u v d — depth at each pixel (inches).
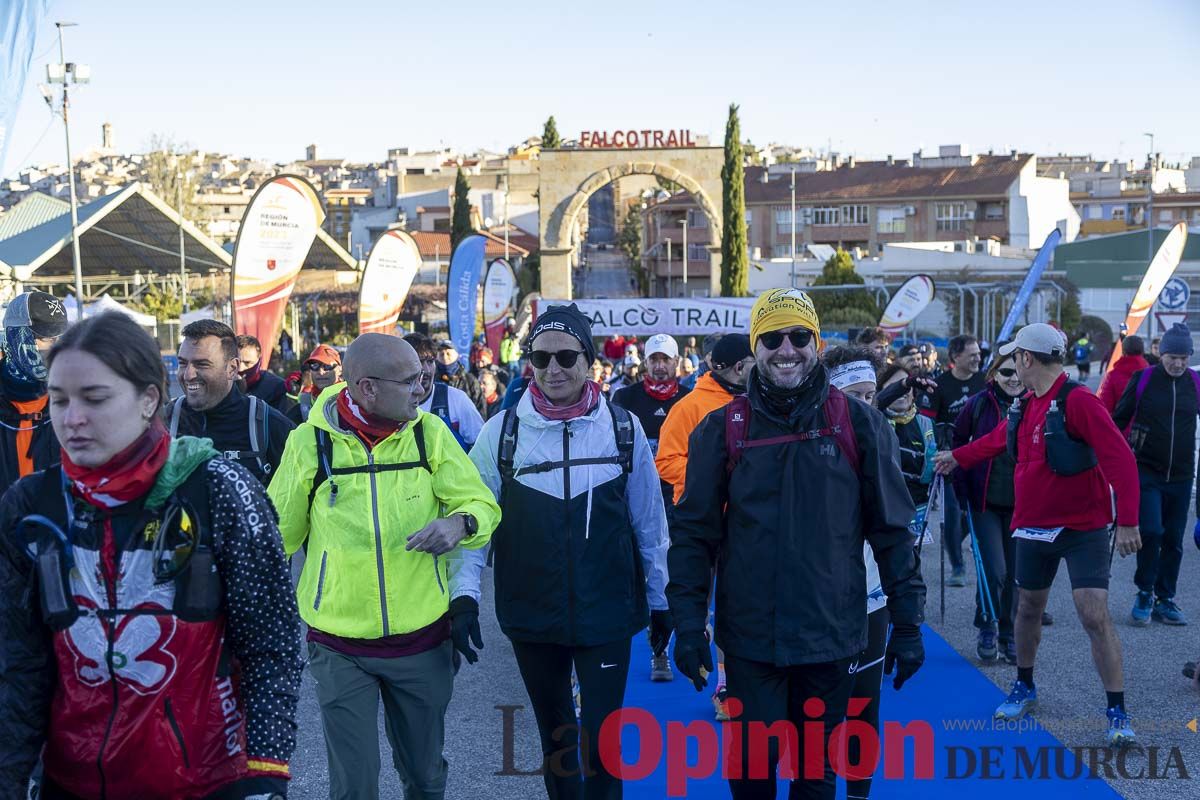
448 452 161.2
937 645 287.1
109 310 99.7
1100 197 3634.4
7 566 99.7
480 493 160.4
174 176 2753.4
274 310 428.1
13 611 99.3
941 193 3090.6
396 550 156.2
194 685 100.7
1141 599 305.6
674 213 3312.0
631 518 175.5
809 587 149.8
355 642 156.3
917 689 250.1
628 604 171.6
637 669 272.4
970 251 2358.5
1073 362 1776.6
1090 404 216.1
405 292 557.9
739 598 152.6
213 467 101.9
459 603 159.5
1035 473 223.1
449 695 163.6
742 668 153.1
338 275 1951.3
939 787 196.7
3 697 99.3
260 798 100.6
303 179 428.5
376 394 155.5
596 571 169.2
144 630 98.8
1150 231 2070.6
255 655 105.2
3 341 178.7
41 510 99.0
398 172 4274.1
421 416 162.9
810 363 153.2
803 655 149.4
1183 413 299.6
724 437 154.9
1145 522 300.4
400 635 156.9
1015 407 230.7
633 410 298.2
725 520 157.9
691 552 155.9
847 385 214.1
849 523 152.3
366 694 156.9
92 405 95.2
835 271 2022.6
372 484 156.7
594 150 2185.0
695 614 153.6
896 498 153.6
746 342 237.6
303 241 432.5
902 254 2177.7
